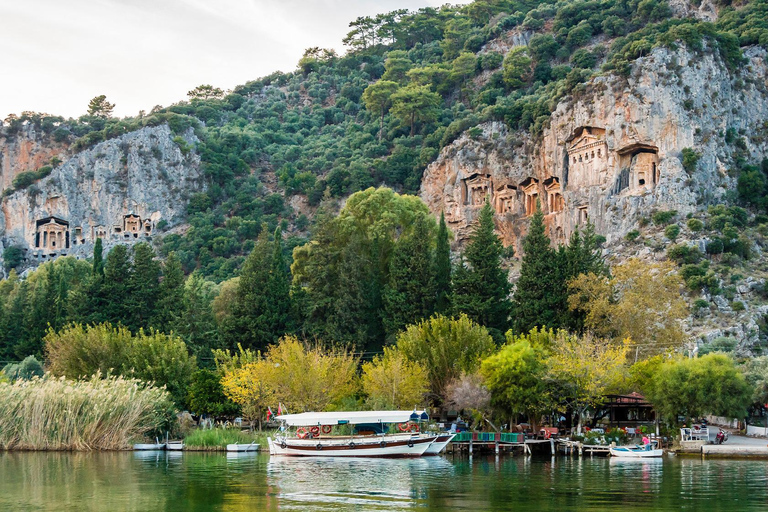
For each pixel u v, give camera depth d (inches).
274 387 3754.9
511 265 7687.0
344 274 4965.6
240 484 2459.4
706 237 6471.5
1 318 6018.7
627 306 4357.8
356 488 2381.9
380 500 2172.7
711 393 3503.9
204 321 5551.2
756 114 7440.9
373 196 6146.7
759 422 4185.5
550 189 7859.3
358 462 3115.2
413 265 4913.9
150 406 3570.4
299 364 3801.7
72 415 3390.7
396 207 6136.8
